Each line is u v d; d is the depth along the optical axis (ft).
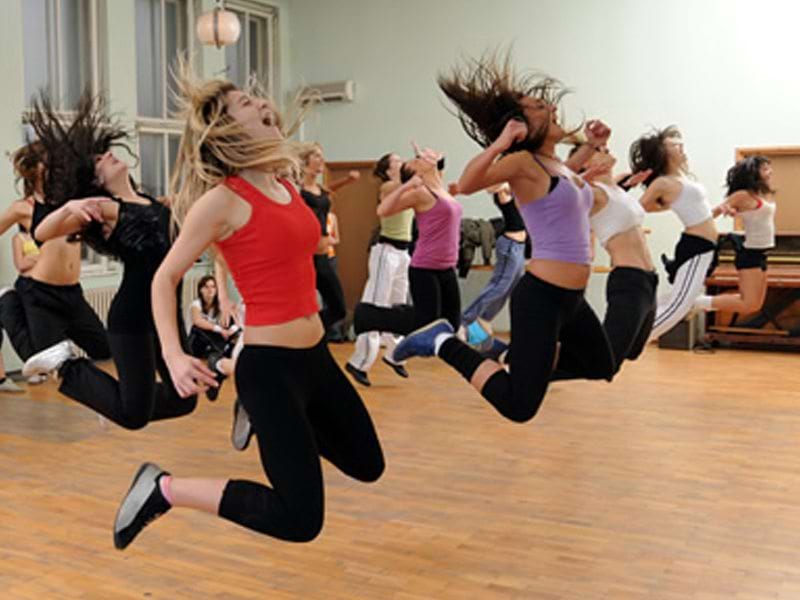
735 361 25.61
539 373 9.59
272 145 7.75
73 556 11.48
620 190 12.50
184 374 7.37
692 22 28.76
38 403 20.52
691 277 15.23
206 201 7.59
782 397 20.84
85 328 13.55
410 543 11.89
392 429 17.98
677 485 14.33
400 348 10.48
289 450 7.60
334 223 27.86
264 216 7.64
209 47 30.73
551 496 13.80
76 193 10.68
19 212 13.34
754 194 18.65
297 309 7.86
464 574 10.88
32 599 10.21
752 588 10.43
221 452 16.43
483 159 9.35
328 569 11.06
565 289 9.70
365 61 33.24
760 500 13.60
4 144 23.86
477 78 11.42
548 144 9.98
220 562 11.29
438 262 17.42
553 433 17.63
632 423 18.40
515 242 24.40
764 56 27.99
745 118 28.35
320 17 33.83
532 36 30.78
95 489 14.23
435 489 14.16
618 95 29.81
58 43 26.09
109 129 11.32
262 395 7.68
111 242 10.34
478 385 9.89
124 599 10.21
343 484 14.40
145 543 11.92
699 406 19.95
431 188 17.35
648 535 12.14
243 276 7.78
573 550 11.62
